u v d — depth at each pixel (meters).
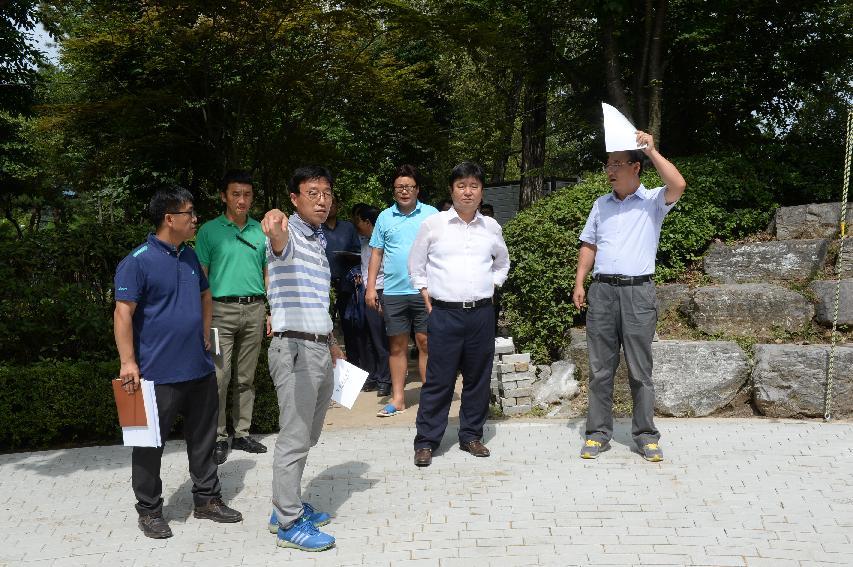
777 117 12.14
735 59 11.20
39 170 24.03
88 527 4.38
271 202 16.66
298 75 12.77
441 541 4.09
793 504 4.48
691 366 6.41
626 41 11.01
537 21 11.98
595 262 5.50
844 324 6.89
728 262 8.00
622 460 5.32
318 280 4.14
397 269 6.62
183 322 4.26
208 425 4.43
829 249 7.67
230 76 13.02
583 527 4.23
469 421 5.59
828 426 5.95
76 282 6.62
